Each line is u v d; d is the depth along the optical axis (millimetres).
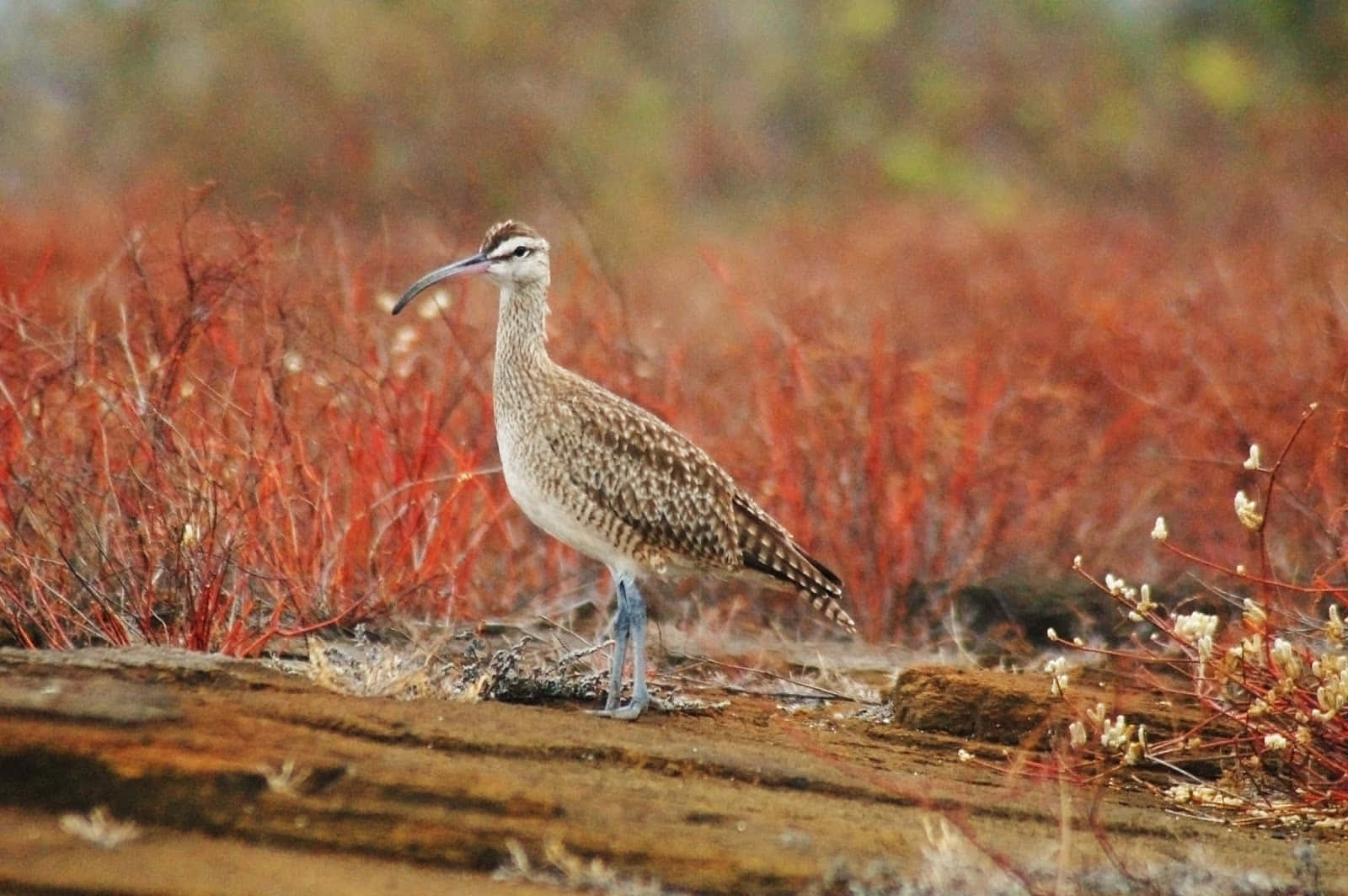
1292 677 10539
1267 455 15719
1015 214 30188
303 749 8688
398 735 9203
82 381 13023
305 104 29656
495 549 14602
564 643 13078
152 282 14969
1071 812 10039
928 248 25234
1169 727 11297
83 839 7914
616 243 27078
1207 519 15461
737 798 9352
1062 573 14945
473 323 17750
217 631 11375
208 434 12578
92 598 11492
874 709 12031
